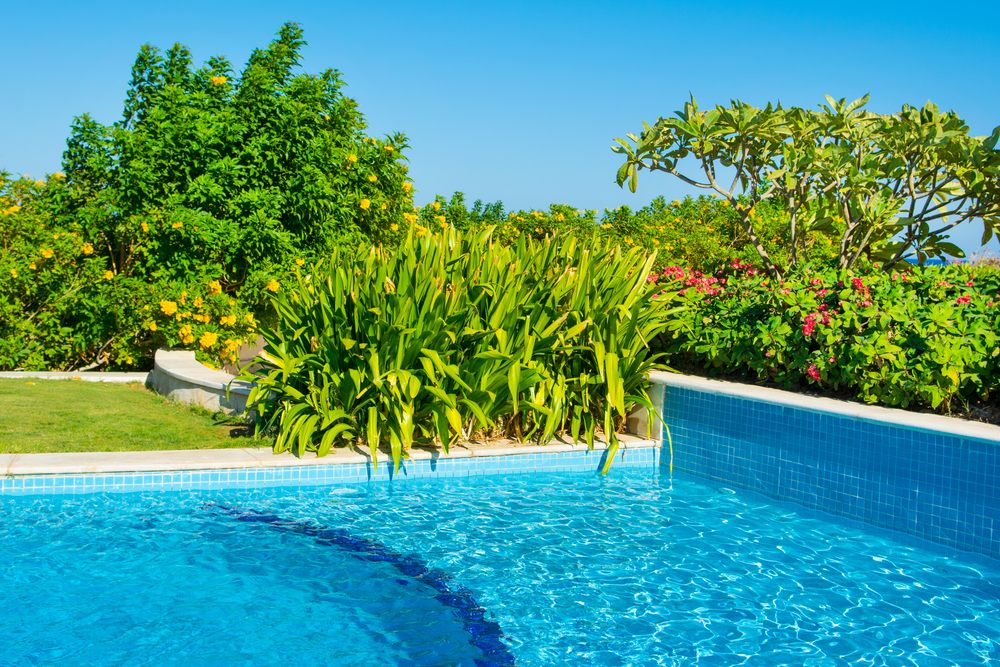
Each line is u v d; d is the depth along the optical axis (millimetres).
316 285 6508
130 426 6914
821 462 5688
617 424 7305
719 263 9047
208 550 4590
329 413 5934
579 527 5242
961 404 5605
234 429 6980
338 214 11469
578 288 6551
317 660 3318
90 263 10234
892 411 5586
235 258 10859
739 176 8008
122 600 3852
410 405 5992
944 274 6977
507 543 4883
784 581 4348
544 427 6773
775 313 6832
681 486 6391
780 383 6895
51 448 5867
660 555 4738
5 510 5055
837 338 6035
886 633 3703
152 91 11227
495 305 6094
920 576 4449
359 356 5961
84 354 10867
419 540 4891
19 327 10023
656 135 7809
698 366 7676
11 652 3277
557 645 3527
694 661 3396
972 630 3742
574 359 6762
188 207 10477
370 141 12328
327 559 4520
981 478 4707
